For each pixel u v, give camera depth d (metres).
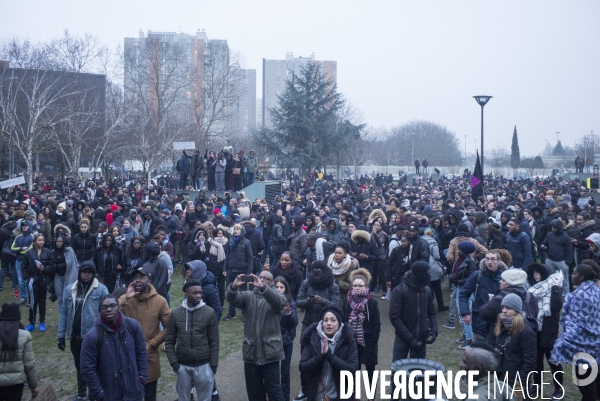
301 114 46.06
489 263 7.62
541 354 7.16
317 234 12.52
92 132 35.50
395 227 12.88
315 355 5.73
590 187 36.97
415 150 104.44
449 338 9.86
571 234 13.15
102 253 10.20
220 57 62.78
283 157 46.25
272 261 14.48
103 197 20.97
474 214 14.22
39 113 27.97
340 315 5.77
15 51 34.84
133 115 42.50
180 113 57.81
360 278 6.82
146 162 41.47
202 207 16.41
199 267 7.79
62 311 7.29
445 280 15.09
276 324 6.46
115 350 5.66
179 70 66.12
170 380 8.12
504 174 75.06
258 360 6.31
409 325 6.81
